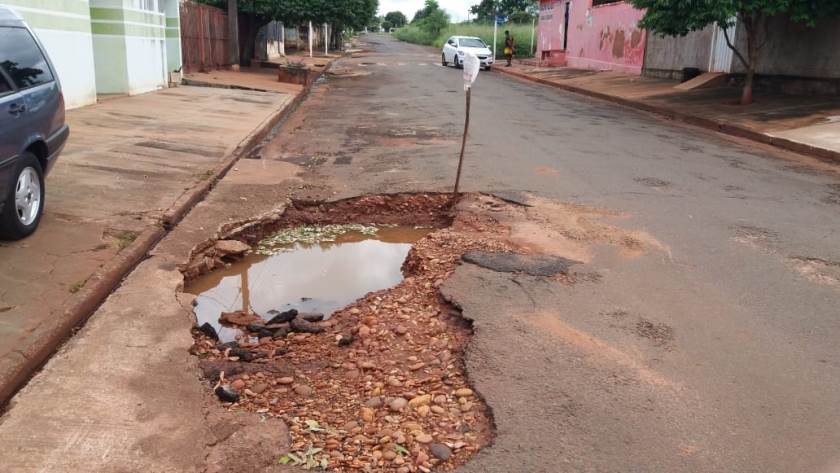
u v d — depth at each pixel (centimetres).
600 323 466
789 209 776
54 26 1220
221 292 577
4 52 548
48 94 600
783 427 350
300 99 1945
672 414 359
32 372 395
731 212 756
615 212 744
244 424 347
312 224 767
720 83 2016
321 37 5797
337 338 464
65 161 855
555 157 1061
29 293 470
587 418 354
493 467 314
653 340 444
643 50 2595
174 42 2038
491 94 2114
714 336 452
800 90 1725
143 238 609
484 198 796
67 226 609
